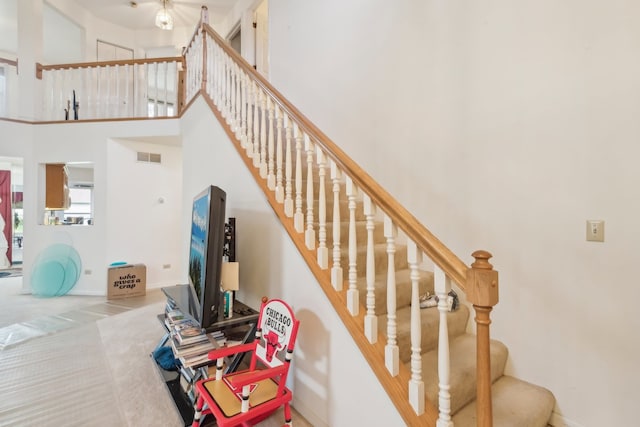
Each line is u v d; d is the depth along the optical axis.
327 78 3.35
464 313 2.03
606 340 1.55
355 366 1.52
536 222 1.78
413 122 2.46
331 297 1.64
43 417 1.82
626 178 1.49
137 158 5.03
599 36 1.57
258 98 2.38
